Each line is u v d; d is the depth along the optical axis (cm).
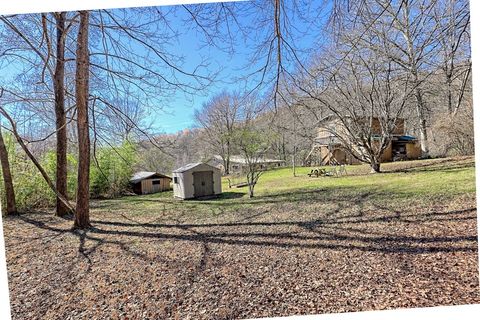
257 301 263
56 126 748
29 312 272
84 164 614
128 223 659
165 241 478
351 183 1017
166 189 1609
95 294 300
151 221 674
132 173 1574
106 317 257
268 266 334
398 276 279
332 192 871
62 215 788
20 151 943
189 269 346
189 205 923
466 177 775
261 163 1065
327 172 1505
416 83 743
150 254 412
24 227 647
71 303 285
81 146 604
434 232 381
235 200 962
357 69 1034
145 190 1521
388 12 373
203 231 533
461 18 332
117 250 443
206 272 333
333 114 1138
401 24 439
